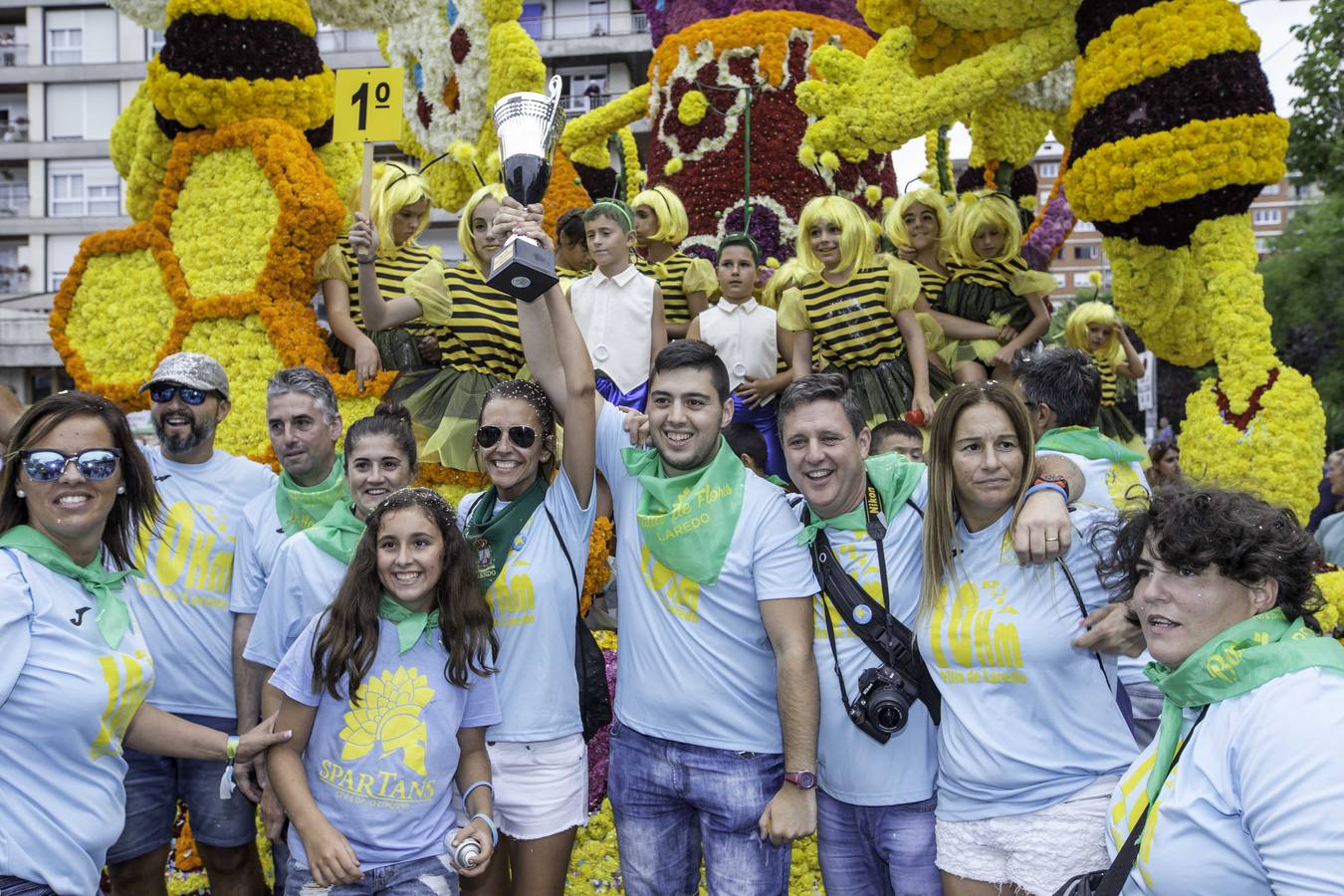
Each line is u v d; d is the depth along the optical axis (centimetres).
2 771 244
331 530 323
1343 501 743
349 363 526
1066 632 264
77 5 3722
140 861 353
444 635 290
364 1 710
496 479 317
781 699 285
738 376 525
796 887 416
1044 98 720
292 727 289
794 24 680
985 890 269
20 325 2994
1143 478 347
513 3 670
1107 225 517
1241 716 196
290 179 498
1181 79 477
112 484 264
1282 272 1798
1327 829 177
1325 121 1561
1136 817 218
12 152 3694
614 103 755
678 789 299
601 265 496
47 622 251
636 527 310
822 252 518
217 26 509
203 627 354
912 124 538
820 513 294
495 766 310
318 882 279
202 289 507
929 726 286
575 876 414
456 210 748
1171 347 590
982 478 268
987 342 588
